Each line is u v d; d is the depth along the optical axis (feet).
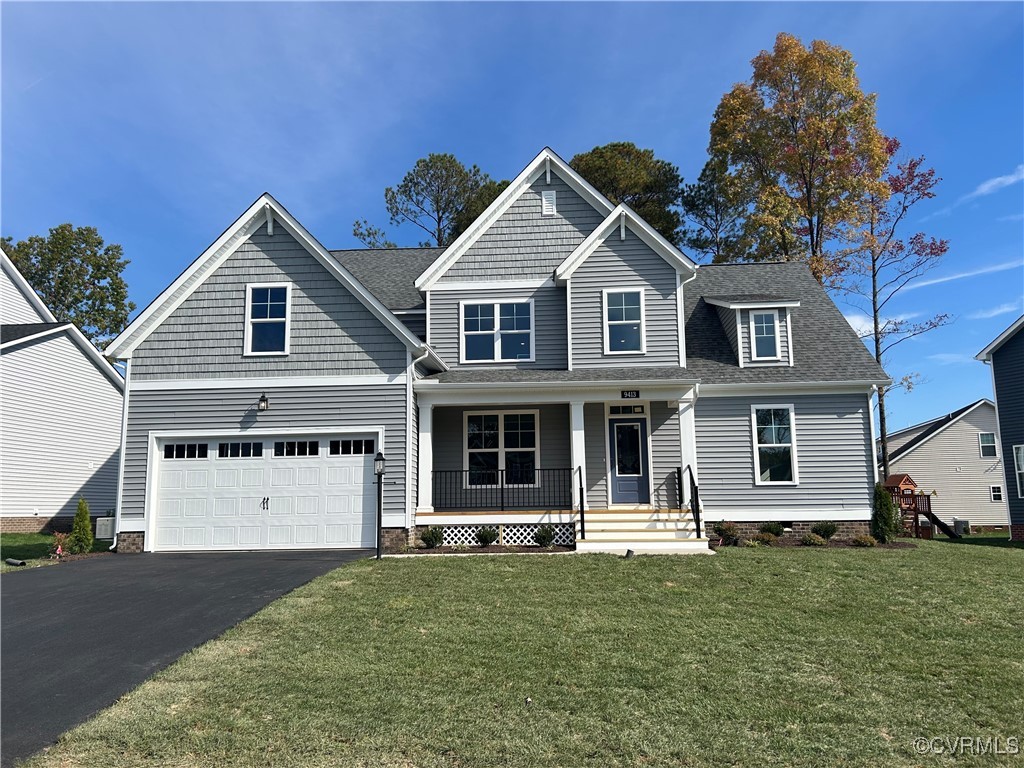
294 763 17.20
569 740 18.47
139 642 26.12
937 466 116.88
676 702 20.86
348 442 51.47
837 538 55.57
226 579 37.06
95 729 18.75
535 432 59.06
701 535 49.06
